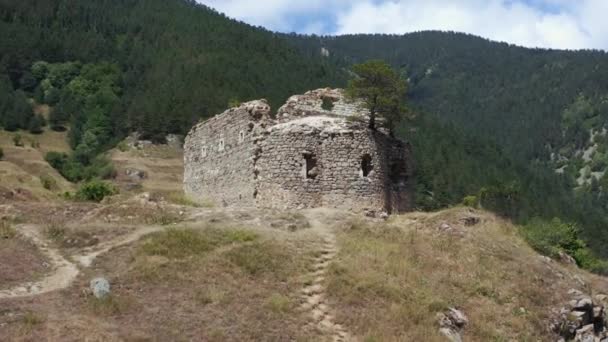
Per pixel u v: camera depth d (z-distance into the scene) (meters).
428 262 25.61
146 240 24.19
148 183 92.19
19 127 129.12
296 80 133.50
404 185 36.53
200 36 166.25
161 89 132.00
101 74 147.25
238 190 34.53
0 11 174.50
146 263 21.70
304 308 20.28
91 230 26.22
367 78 34.72
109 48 162.62
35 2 182.38
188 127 116.62
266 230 26.95
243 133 34.50
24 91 152.50
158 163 104.88
